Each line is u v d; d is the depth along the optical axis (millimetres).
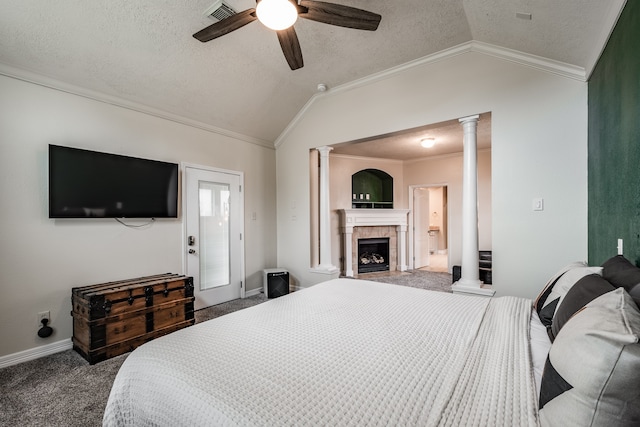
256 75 3316
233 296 3998
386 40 2816
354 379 918
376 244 6332
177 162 3387
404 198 6340
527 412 756
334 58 3131
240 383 903
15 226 2291
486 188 5277
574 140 2355
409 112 3195
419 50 2947
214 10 2346
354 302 1765
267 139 4457
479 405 782
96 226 2725
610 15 1584
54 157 2412
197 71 2982
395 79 3301
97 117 2738
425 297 1883
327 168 4055
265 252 4469
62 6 2084
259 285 4371
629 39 1429
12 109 2277
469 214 2848
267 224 4508
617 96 1628
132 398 1010
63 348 2506
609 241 1794
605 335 659
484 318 1483
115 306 2412
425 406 780
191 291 2979
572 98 2363
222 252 3877
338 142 3814
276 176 4648
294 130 4340
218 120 3711
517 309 1620
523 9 1902
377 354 1093
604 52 1854
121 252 2889
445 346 1161
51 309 2455
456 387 866
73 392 1906
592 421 624
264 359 1055
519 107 2574
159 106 3164
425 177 6082
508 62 2629
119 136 2891
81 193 2566
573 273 1481
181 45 2656
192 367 1002
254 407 787
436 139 4629
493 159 2682
